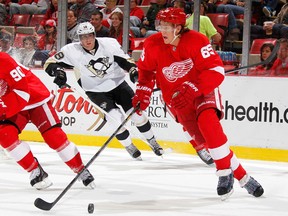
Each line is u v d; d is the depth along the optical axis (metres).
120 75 12.24
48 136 9.16
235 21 15.20
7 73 8.39
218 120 8.58
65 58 11.83
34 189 9.61
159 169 11.88
